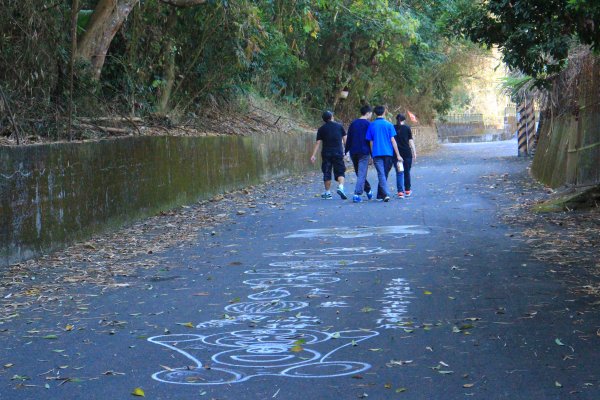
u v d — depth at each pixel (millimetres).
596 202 14227
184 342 6812
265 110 28516
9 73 13508
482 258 10219
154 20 19391
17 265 10672
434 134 56719
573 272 9094
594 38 10258
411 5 33625
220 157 20391
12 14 13539
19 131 12922
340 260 10555
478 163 31016
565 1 9930
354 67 35906
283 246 11914
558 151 19375
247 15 20656
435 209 15703
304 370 5941
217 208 17141
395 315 7500
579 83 16656
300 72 34125
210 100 24203
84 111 15766
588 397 5152
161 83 20234
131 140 14992
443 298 8109
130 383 5746
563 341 6406
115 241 12812
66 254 11625
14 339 7055
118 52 18609
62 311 8125
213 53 22406
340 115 39094
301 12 23812
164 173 16609
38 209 11422
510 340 6512
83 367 6164
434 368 5875
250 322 7438
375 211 15742
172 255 11414
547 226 12664
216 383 5699
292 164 28438
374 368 5934
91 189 13211
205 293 8789
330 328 7121
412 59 36281
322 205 17234
